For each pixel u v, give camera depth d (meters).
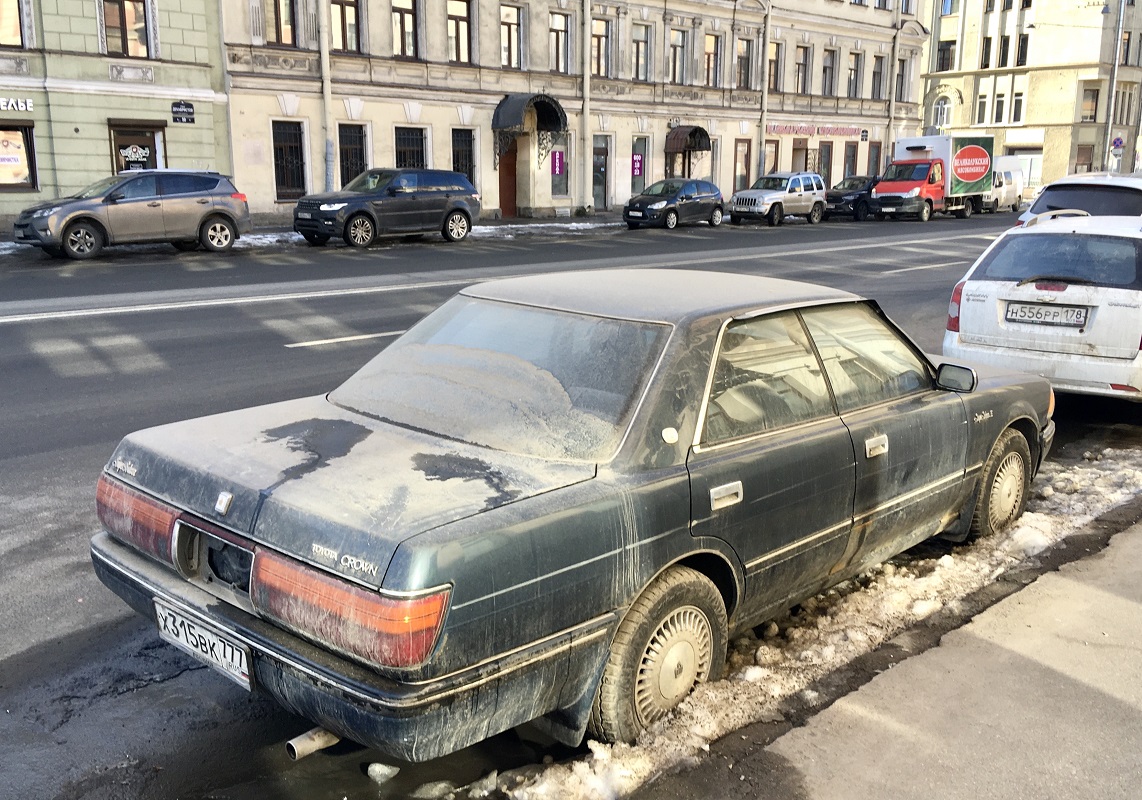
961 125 60.69
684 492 3.11
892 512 4.09
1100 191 12.70
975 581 4.57
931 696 3.56
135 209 19.19
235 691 3.66
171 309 12.56
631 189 37.00
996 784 3.05
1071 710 3.48
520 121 31.11
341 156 28.84
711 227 32.34
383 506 2.71
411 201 23.39
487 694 2.64
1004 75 58.19
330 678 2.56
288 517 2.74
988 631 4.07
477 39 31.22
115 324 11.43
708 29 38.28
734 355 3.48
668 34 37.03
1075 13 54.88
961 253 22.19
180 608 2.99
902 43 47.34
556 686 2.85
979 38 58.97
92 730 3.38
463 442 3.17
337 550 2.60
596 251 21.95
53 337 10.59
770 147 42.25
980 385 4.85
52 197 23.16
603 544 2.87
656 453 3.10
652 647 3.15
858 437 3.80
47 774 3.13
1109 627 4.11
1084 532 5.16
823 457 3.62
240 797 3.01
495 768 3.13
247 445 3.22
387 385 3.62
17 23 22.38
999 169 42.47
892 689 3.60
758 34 40.19
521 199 34.06
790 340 3.74
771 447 3.44
